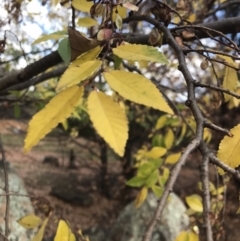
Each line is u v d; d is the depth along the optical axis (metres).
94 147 2.29
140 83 0.19
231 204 1.48
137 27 0.73
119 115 0.18
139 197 0.52
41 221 0.41
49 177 2.11
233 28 0.44
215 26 0.44
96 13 0.28
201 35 0.44
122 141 0.17
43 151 2.46
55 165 2.27
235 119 1.22
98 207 1.86
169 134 0.60
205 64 0.34
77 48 0.23
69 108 0.19
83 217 1.75
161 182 0.53
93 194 1.97
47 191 1.94
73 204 1.86
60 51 0.31
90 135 1.97
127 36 0.45
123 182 1.90
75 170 2.24
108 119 0.18
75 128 1.82
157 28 0.34
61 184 2.04
